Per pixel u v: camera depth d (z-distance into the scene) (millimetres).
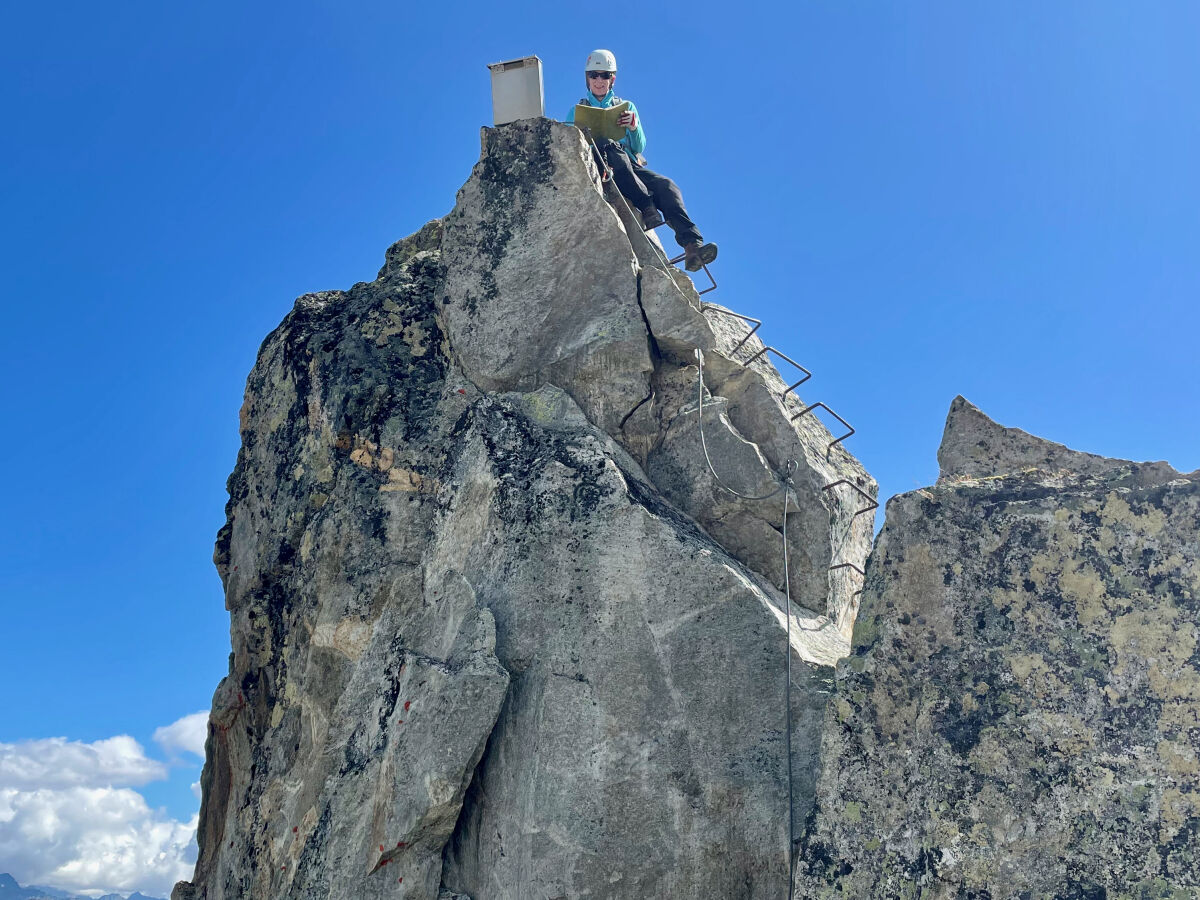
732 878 8320
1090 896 6922
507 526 9398
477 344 10695
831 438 11305
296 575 10562
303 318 11625
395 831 8562
